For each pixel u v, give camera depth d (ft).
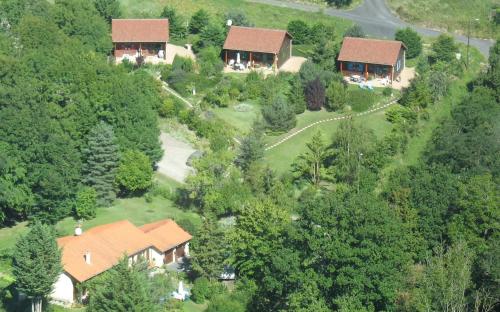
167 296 338.95
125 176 442.91
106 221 424.46
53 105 453.58
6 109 424.05
